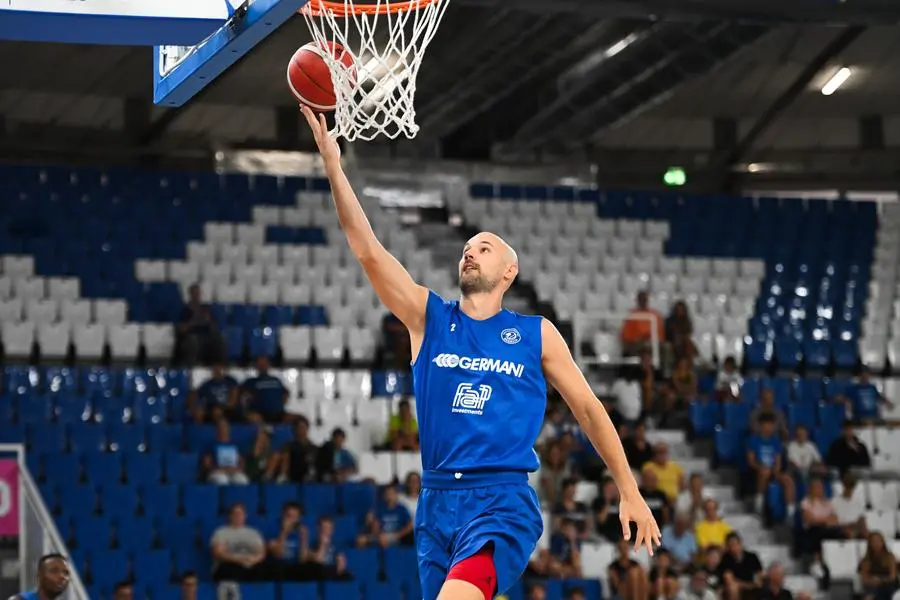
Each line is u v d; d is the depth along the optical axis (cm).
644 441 2045
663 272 2683
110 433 1981
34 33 816
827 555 1961
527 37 2436
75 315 2288
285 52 2598
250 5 762
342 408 2152
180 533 1816
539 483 1980
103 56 2597
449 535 566
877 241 2852
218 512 1858
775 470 2097
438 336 586
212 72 837
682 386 2291
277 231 2572
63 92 2716
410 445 2041
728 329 2558
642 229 2780
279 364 2311
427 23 773
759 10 2098
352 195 587
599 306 2520
